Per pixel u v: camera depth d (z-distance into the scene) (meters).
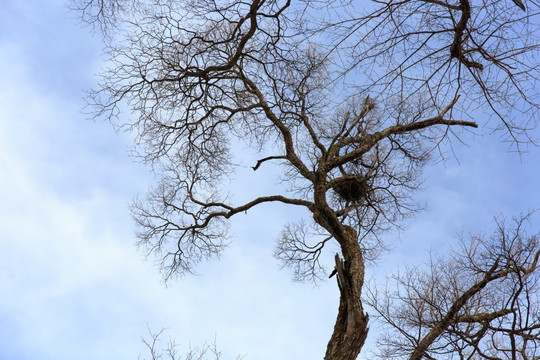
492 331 7.89
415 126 10.52
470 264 8.53
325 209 9.59
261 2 9.20
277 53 10.66
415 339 7.99
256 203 11.55
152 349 8.05
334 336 7.85
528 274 8.16
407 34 5.65
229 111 12.38
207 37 11.10
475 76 5.96
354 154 10.58
